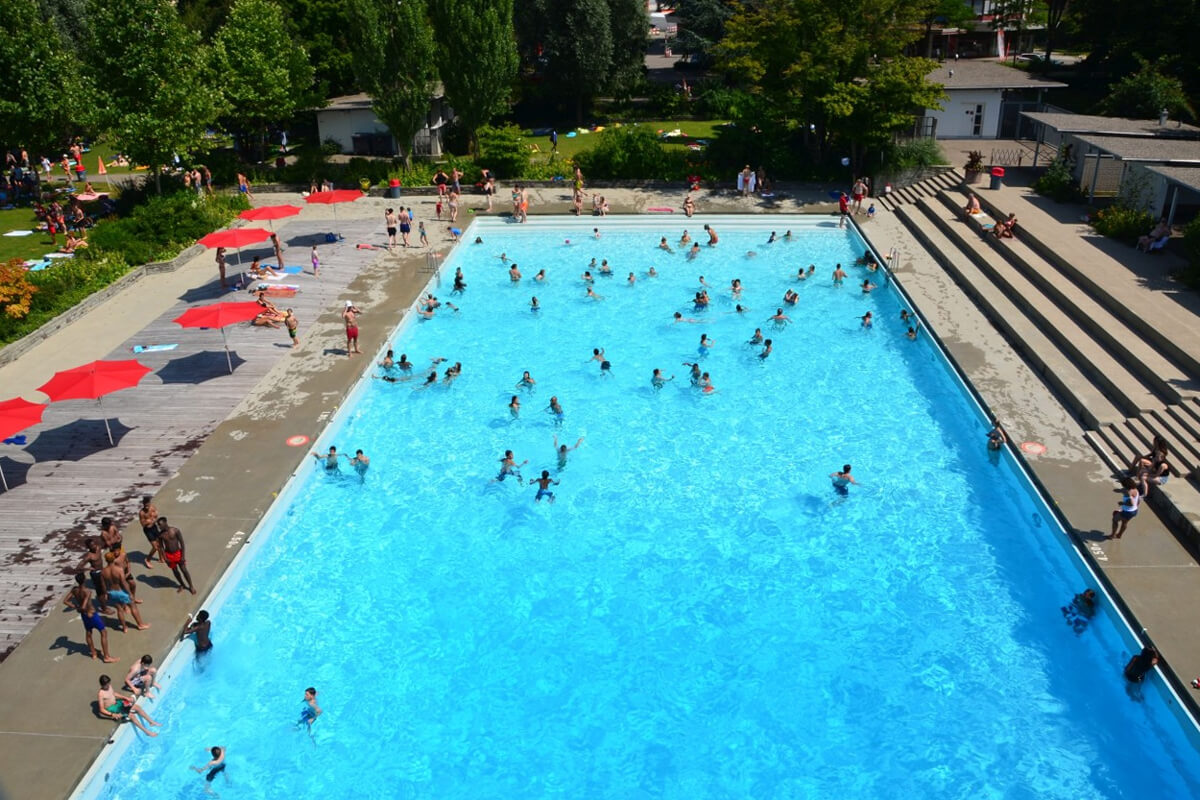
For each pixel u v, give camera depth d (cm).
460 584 1877
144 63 4012
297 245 3962
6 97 4347
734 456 2334
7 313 2914
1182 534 1841
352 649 1706
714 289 3453
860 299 3325
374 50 4647
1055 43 7656
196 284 3481
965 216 3812
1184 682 1477
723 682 1625
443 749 1498
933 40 7500
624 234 4184
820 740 1505
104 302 3300
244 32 4931
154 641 1630
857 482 2205
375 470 2284
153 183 4453
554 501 2152
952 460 2288
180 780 1437
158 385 2619
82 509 2020
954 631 1728
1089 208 3681
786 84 4684
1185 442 2030
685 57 8062
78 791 1362
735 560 1944
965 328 2911
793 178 4766
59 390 2150
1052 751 1472
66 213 4222
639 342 3006
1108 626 1691
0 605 1720
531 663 1673
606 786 1429
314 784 1434
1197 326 2453
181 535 1764
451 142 5781
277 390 2583
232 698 1595
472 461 2322
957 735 1506
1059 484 2027
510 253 3941
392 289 3397
